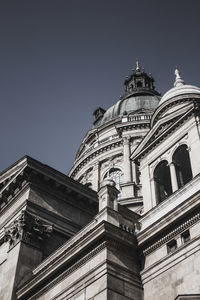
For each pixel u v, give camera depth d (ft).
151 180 97.25
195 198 72.02
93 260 76.23
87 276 74.95
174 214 74.49
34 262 96.58
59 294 78.89
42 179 111.34
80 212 114.93
